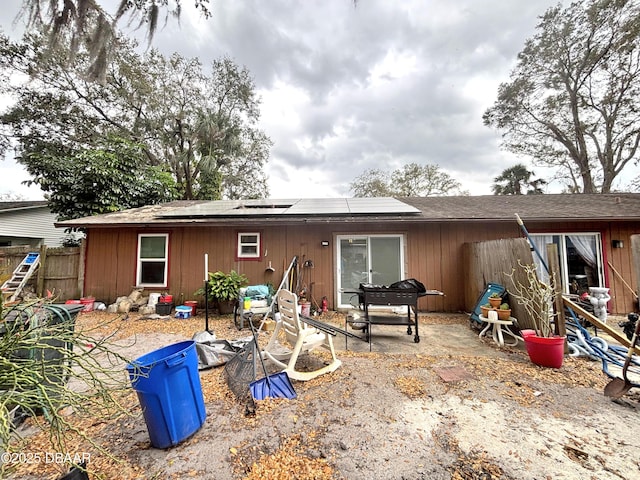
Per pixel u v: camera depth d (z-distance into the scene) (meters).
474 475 1.78
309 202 9.02
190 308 6.50
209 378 3.22
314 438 2.15
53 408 1.52
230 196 20.72
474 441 2.10
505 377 3.19
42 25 2.86
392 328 5.54
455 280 6.92
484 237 6.86
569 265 6.54
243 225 7.09
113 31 3.16
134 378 1.96
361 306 5.57
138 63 14.63
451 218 6.50
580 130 14.89
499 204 8.16
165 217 7.20
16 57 12.23
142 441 2.13
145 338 4.89
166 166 16.97
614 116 13.82
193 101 17.05
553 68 14.84
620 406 2.57
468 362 3.66
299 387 2.99
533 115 15.91
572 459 1.91
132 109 15.88
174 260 7.37
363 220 6.64
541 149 16.33
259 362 3.61
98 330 5.38
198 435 2.20
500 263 5.20
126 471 1.83
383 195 22.39
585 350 3.75
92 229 7.48
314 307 6.97
